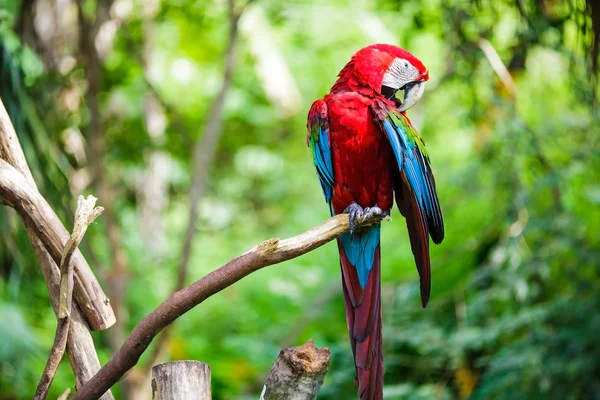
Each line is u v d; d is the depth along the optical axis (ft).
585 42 21.45
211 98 42.16
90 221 11.35
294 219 42.47
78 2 27.63
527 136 28.37
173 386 11.52
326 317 34.22
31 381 28.19
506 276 27.94
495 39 26.61
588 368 26.45
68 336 12.50
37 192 12.31
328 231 11.78
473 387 28.14
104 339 29.76
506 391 27.35
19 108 20.65
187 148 33.06
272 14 35.83
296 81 45.55
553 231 28.43
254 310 35.78
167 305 11.38
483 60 26.89
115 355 11.59
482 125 28.89
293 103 42.04
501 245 29.17
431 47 38.86
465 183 30.58
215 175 43.55
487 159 29.17
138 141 32.73
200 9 32.73
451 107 33.88
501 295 28.30
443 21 25.55
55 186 21.38
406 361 29.25
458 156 36.88
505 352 27.58
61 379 28.86
